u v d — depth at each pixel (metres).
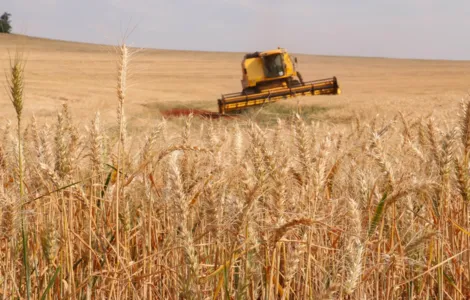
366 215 3.32
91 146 3.60
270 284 2.73
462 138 3.73
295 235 3.00
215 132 4.01
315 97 30.61
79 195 3.46
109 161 3.89
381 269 3.43
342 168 3.92
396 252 3.42
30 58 94.75
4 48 90.81
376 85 70.81
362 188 3.42
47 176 3.36
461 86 65.38
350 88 64.94
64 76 62.38
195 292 2.68
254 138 2.90
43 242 3.42
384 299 3.51
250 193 2.73
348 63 141.38
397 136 4.93
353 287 2.65
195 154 3.52
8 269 3.50
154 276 3.74
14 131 4.40
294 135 3.15
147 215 3.81
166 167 3.68
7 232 3.12
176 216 2.78
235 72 93.31
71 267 3.31
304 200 3.00
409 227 3.55
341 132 4.51
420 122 4.68
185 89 62.03
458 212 4.05
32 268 3.70
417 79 83.94
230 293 3.13
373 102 27.92
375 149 3.50
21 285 3.63
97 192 3.97
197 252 3.21
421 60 167.25
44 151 3.50
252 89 31.69
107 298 3.63
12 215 3.10
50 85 52.97
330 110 23.86
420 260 3.70
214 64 112.81
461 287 3.79
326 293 2.58
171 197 2.88
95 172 3.63
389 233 3.76
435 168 3.86
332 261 3.47
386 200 3.28
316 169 2.96
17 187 3.69
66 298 3.29
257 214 2.93
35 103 30.20
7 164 3.94
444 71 109.62
